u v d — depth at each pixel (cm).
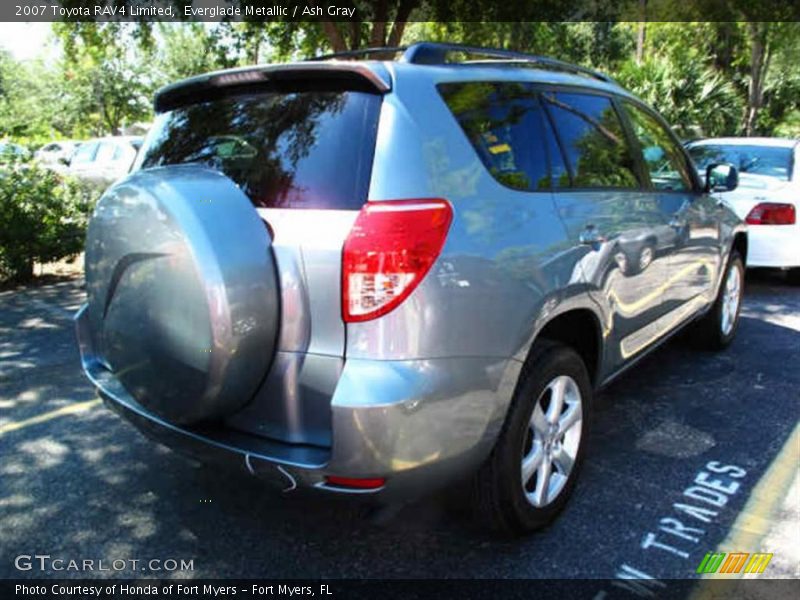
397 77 245
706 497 324
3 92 3462
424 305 224
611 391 454
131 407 273
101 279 259
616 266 324
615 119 367
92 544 293
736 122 2216
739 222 519
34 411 430
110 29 1251
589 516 309
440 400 229
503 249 251
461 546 288
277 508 319
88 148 1593
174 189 233
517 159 279
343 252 224
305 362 233
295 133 254
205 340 225
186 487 338
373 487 227
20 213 780
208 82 286
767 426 400
